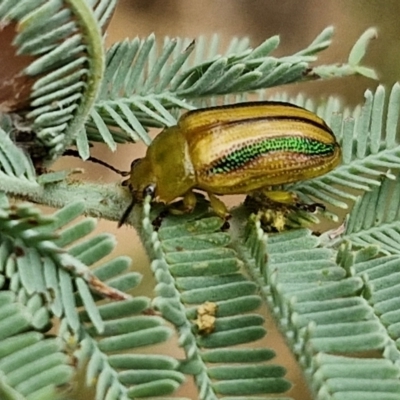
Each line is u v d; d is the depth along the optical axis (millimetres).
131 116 76
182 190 76
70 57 70
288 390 69
